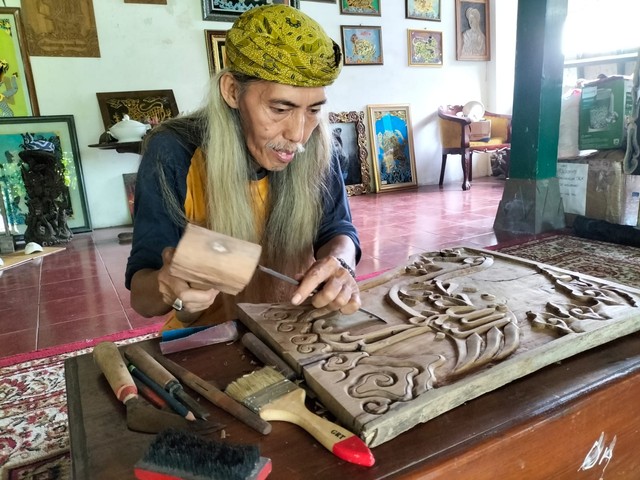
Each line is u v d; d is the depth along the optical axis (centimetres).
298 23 78
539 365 64
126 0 407
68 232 382
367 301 86
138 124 368
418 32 540
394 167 544
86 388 67
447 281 92
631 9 471
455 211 399
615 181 272
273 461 50
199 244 57
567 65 388
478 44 581
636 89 246
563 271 95
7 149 385
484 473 52
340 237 109
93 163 418
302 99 81
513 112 297
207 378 68
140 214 95
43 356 178
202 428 55
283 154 88
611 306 77
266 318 80
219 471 44
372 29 514
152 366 68
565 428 58
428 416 55
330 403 57
